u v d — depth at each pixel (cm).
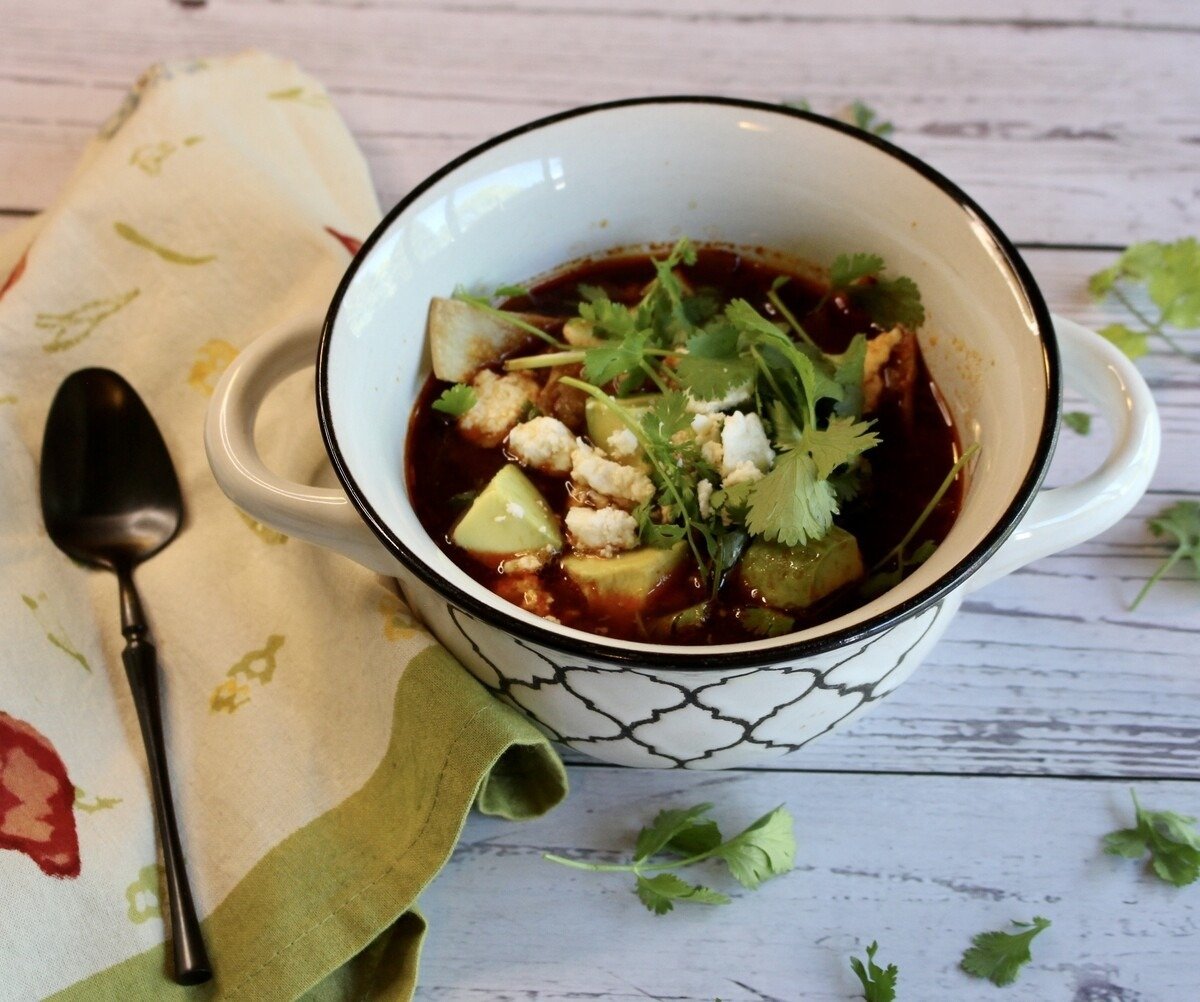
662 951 42
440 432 45
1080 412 49
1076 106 56
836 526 41
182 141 51
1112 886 43
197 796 43
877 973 41
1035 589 47
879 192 44
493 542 42
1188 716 45
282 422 47
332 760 43
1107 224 54
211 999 40
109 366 49
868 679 40
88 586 46
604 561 41
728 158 46
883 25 59
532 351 46
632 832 43
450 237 44
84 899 41
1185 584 47
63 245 49
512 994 41
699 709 39
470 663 42
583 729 41
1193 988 41
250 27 59
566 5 59
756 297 47
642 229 47
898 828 43
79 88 57
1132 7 59
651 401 43
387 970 41
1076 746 45
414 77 57
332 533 39
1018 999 41
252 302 49
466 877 43
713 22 59
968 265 43
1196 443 49
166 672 44
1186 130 56
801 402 42
